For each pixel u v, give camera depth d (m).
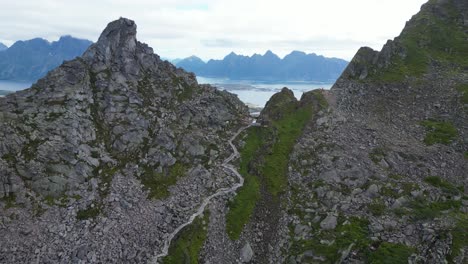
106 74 95.44
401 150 84.81
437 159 82.19
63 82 88.44
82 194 74.00
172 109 99.06
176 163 85.56
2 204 67.62
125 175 80.31
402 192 73.38
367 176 78.56
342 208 72.06
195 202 75.81
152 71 104.88
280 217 73.69
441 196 72.50
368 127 93.81
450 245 59.69
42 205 69.88
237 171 86.19
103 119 88.75
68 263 61.62
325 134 92.25
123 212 71.88
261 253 67.75
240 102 120.62
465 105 95.69
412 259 58.25
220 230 70.75
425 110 98.12
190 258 64.12
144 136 89.12
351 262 60.81
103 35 99.50
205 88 114.06
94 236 66.25
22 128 77.50
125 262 63.06
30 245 63.38
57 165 75.38
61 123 80.88
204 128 99.00
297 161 85.94
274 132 95.38
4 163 71.50
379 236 64.50
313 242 66.38
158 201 75.88
